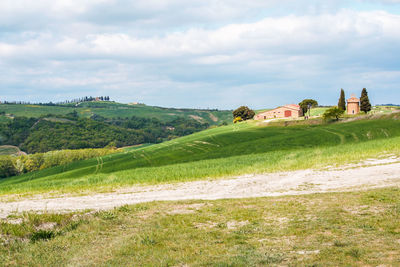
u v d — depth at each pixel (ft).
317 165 108.88
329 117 326.85
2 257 37.47
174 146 298.35
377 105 550.36
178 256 34.42
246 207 54.85
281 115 471.62
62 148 645.10
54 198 85.05
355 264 28.37
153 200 71.72
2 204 76.38
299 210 49.65
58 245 40.86
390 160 103.71
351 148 141.59
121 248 37.91
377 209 46.03
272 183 88.12
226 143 284.82
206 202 61.52
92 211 58.29
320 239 35.91
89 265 33.91
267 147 232.94
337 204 50.83
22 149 649.20
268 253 32.86
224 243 38.01
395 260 28.37
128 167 222.69
